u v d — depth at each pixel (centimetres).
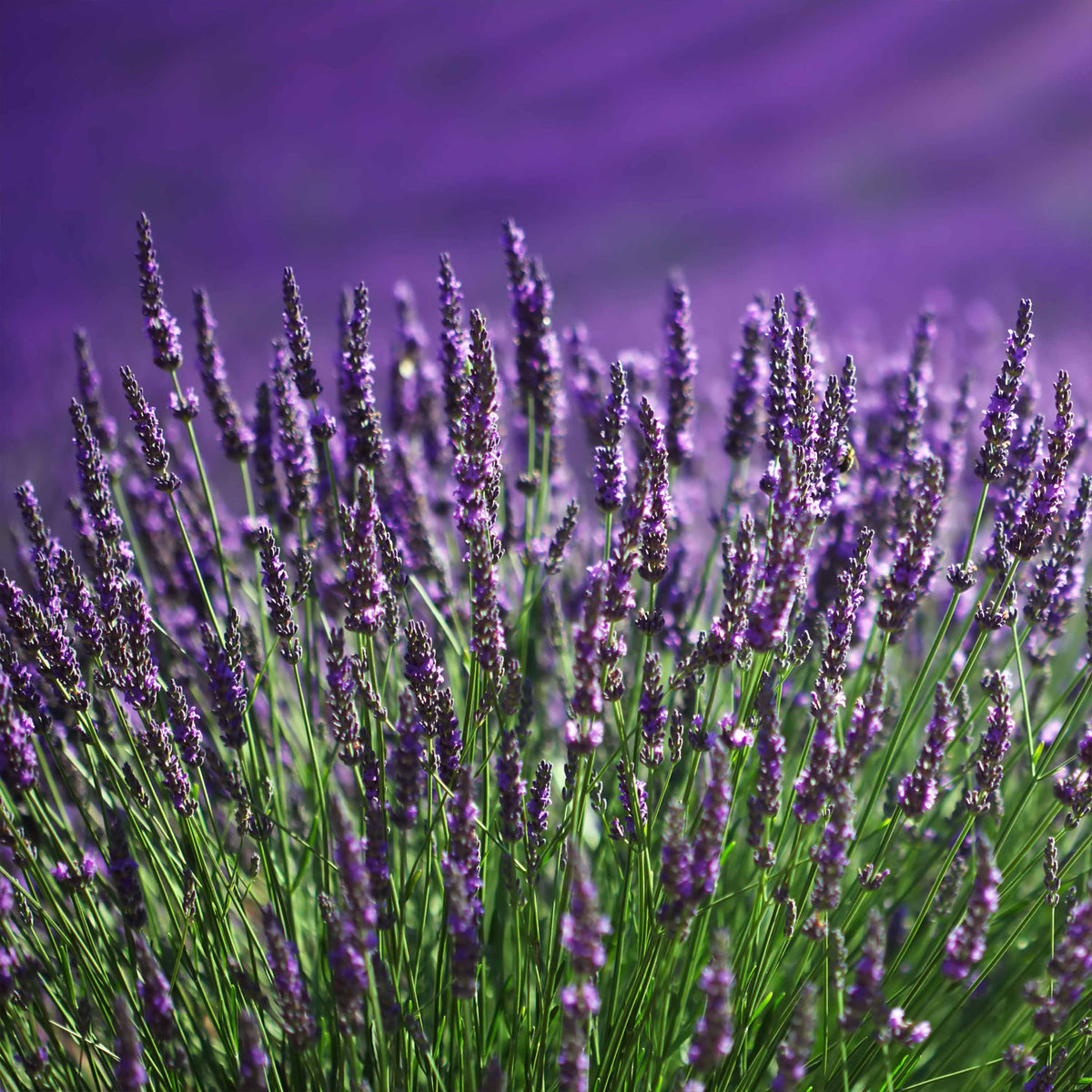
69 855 146
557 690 165
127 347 474
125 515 163
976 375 215
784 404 151
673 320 160
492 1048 150
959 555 170
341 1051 146
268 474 162
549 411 161
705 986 136
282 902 150
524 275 159
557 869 146
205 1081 151
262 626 158
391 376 169
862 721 142
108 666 147
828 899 142
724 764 140
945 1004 154
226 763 157
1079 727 159
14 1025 146
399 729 143
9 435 328
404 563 157
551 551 156
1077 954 140
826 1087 146
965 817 154
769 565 143
